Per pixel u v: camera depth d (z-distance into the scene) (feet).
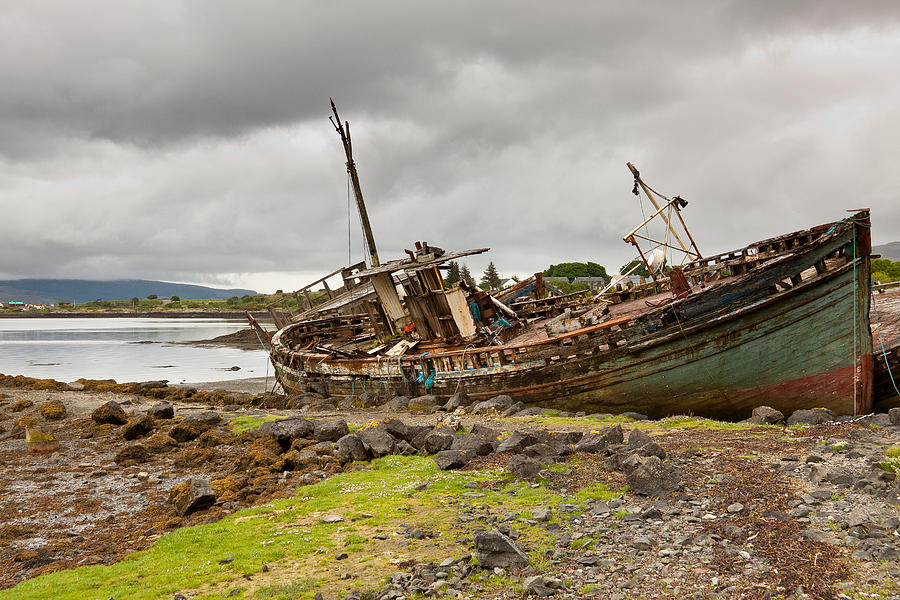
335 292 152.97
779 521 28.89
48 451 61.36
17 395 96.37
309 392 99.19
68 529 39.42
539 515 33.27
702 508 31.96
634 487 35.78
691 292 72.28
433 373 82.74
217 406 93.40
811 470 34.68
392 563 28.73
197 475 52.01
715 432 49.70
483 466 46.06
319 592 25.89
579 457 45.01
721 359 63.46
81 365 171.42
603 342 68.90
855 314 57.67
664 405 67.21
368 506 38.42
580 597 23.88
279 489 45.57
